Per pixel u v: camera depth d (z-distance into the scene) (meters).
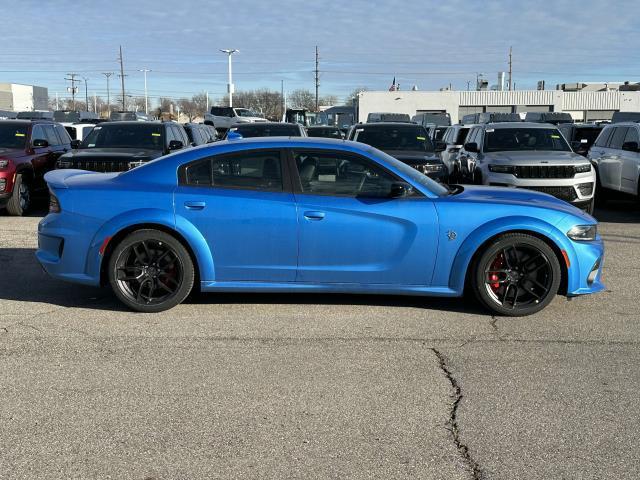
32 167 11.77
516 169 10.59
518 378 4.35
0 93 69.94
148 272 5.68
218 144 5.78
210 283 5.64
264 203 5.51
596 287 5.76
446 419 3.76
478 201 5.62
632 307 6.00
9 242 8.94
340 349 4.88
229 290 5.67
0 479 3.12
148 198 5.57
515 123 12.48
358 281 5.60
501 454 3.38
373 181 5.60
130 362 4.61
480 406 3.94
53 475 3.17
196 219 5.52
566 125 18.28
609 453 3.39
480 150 11.94
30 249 8.46
